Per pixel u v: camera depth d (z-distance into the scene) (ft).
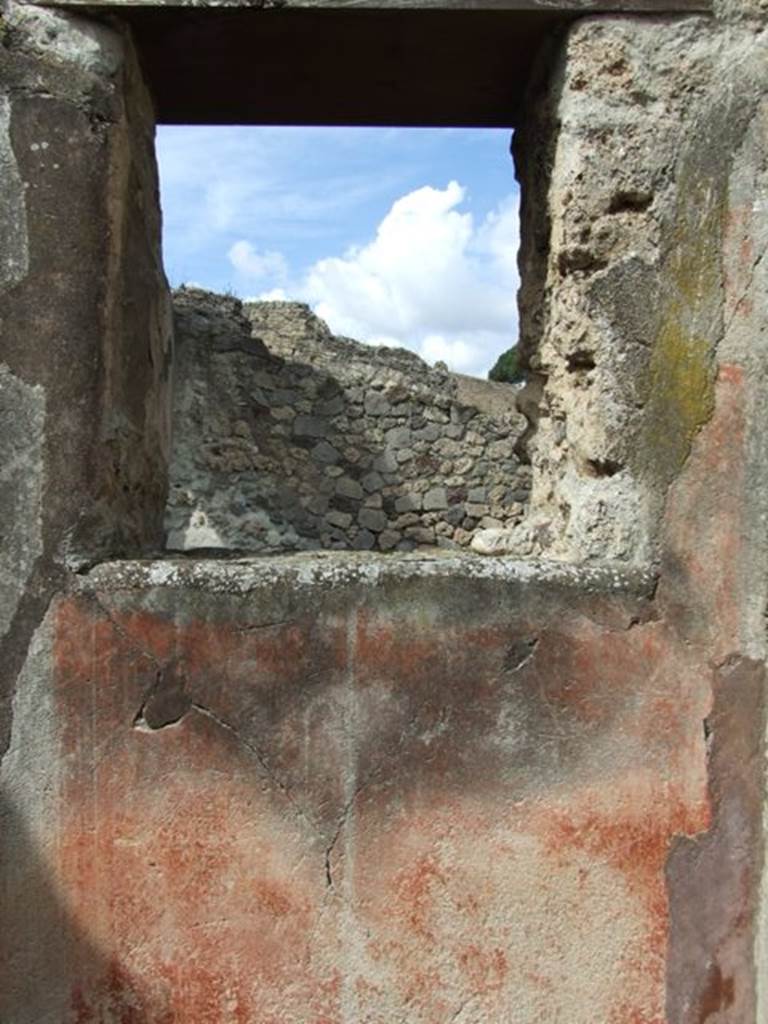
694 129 6.74
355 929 6.70
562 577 6.66
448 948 6.72
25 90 6.53
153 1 6.50
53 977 6.64
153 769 6.61
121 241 6.95
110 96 6.68
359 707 6.63
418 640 6.62
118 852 6.63
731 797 6.77
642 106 6.77
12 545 6.53
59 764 6.59
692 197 6.75
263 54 7.25
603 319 6.80
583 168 6.76
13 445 6.53
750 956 6.81
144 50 7.19
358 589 6.59
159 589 6.56
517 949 6.73
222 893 6.66
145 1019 6.67
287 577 6.59
